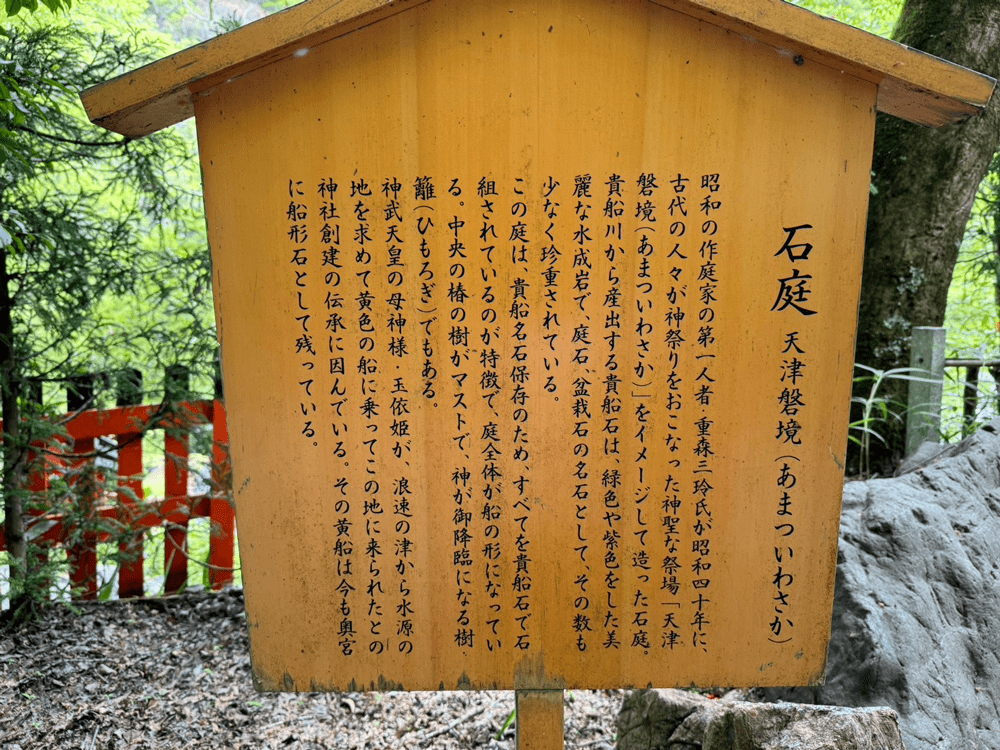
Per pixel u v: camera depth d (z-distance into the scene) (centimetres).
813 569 212
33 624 377
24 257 376
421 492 210
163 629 394
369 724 326
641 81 193
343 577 214
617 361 203
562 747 225
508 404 205
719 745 229
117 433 410
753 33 189
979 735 255
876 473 477
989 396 482
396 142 196
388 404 206
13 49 351
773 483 208
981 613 283
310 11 183
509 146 196
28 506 382
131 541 421
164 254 423
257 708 331
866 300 492
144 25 525
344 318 203
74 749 293
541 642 216
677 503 209
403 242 200
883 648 260
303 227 200
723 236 198
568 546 212
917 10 496
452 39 193
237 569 498
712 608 214
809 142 195
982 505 328
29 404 385
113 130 206
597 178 196
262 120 196
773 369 203
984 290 745
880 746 210
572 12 192
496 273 200
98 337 411
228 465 437
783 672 217
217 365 415
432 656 217
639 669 217
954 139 467
